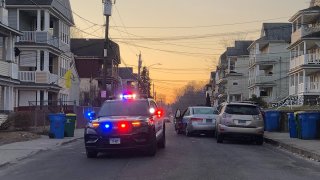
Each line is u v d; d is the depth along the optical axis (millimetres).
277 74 65625
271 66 67188
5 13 32469
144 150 15867
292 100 49000
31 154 16906
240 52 84312
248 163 13797
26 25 42500
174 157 15141
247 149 18484
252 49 72562
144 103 16359
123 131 14805
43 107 36250
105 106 16484
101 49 62438
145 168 12641
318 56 47281
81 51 62156
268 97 66750
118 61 68750
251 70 73375
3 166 14031
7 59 32531
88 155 15391
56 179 11188
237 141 23016
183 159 14594
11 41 32688
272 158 15438
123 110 16188
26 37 40312
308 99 46156
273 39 65625
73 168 12969
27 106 38312
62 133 24047
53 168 13156
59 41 44062
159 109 17672
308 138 21766
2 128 28297
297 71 49656
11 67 32500
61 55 45250
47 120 31719
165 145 19609
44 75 40375
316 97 47219
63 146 20422
